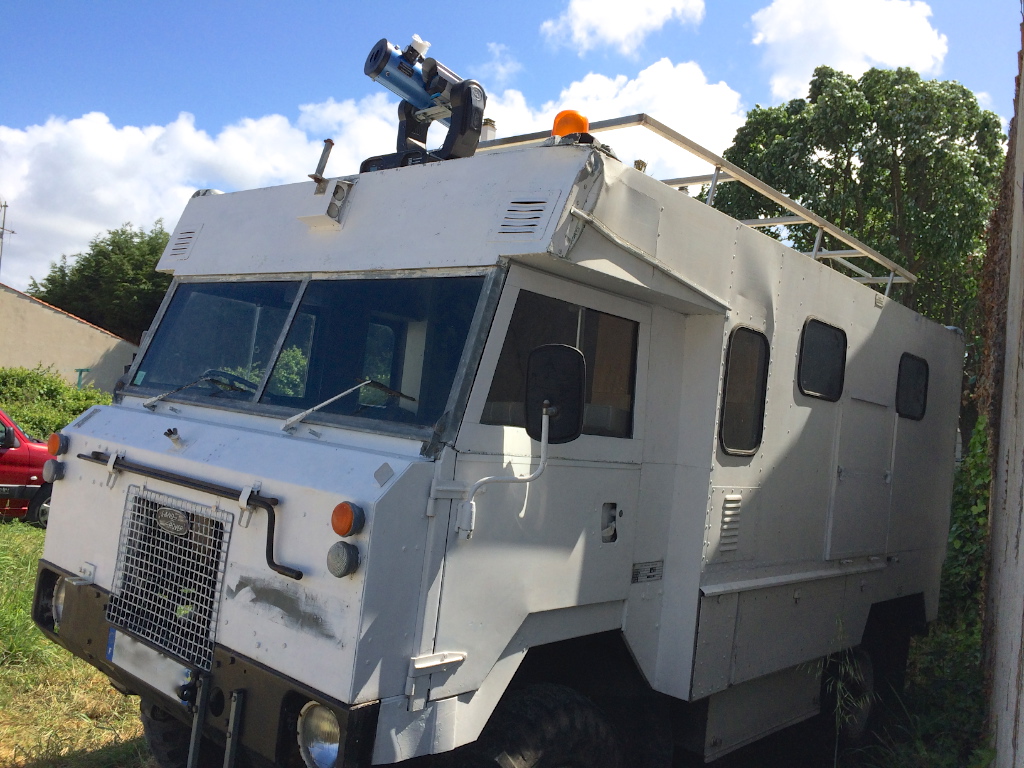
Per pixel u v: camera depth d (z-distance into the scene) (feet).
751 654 14.35
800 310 15.79
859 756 18.51
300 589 9.28
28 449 34.04
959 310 51.01
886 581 19.40
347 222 12.28
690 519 13.12
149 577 11.17
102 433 12.57
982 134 49.90
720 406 13.30
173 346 13.76
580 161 10.48
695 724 13.85
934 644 23.12
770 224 18.79
